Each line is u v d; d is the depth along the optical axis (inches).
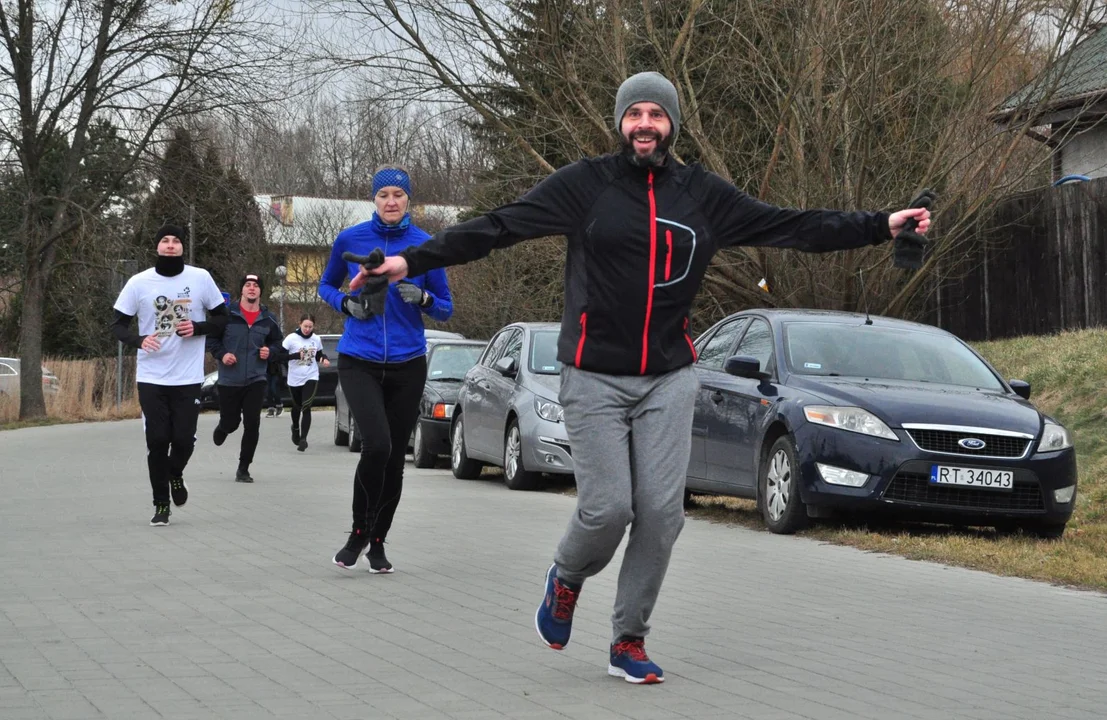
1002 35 753.6
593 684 208.2
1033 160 773.9
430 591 296.2
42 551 354.0
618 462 203.8
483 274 1238.9
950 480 391.2
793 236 205.2
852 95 745.0
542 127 794.2
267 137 1251.8
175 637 244.1
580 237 203.8
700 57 797.2
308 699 197.2
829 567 344.5
